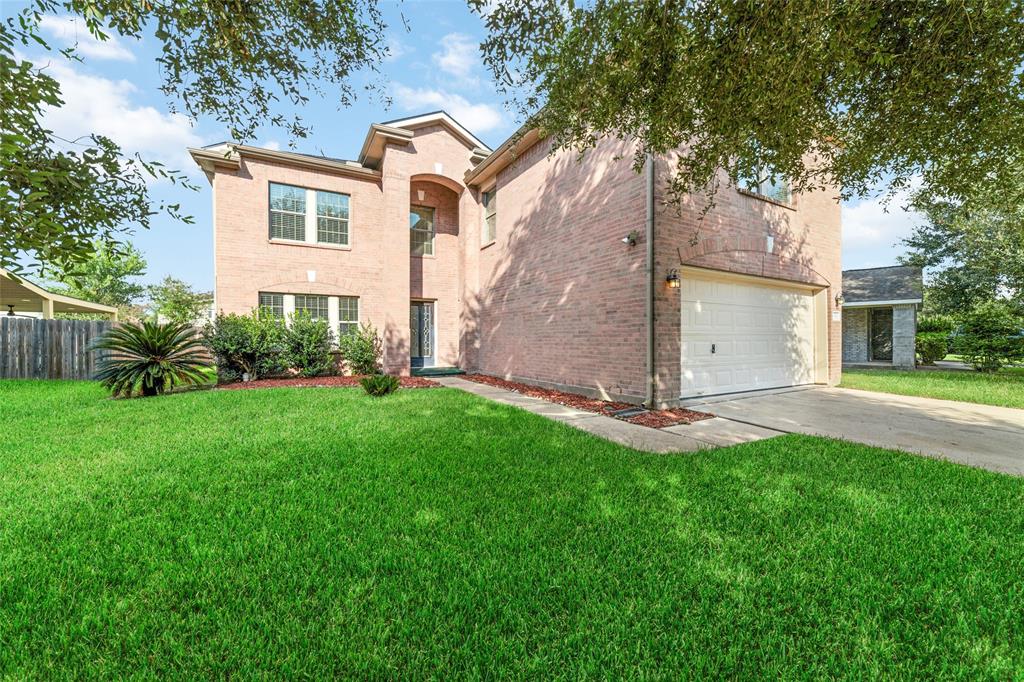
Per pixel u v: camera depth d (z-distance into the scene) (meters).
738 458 3.99
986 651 1.63
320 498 3.01
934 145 4.00
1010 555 2.27
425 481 3.35
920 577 2.11
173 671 1.52
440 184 13.06
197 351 8.51
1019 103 3.32
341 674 1.51
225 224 10.67
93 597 1.91
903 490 3.19
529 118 5.00
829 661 1.58
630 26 3.40
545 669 1.54
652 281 6.51
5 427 5.04
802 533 2.53
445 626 1.74
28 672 1.50
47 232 2.14
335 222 12.09
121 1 2.83
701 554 2.29
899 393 8.29
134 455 3.95
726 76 3.54
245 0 3.27
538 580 2.06
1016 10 2.78
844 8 2.93
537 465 3.75
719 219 7.34
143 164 2.63
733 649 1.61
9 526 2.54
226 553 2.28
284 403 6.73
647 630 1.71
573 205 8.32
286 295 11.51
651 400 6.49
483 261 12.28
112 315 20.53
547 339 9.15
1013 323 11.85
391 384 7.80
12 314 13.31
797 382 9.22
